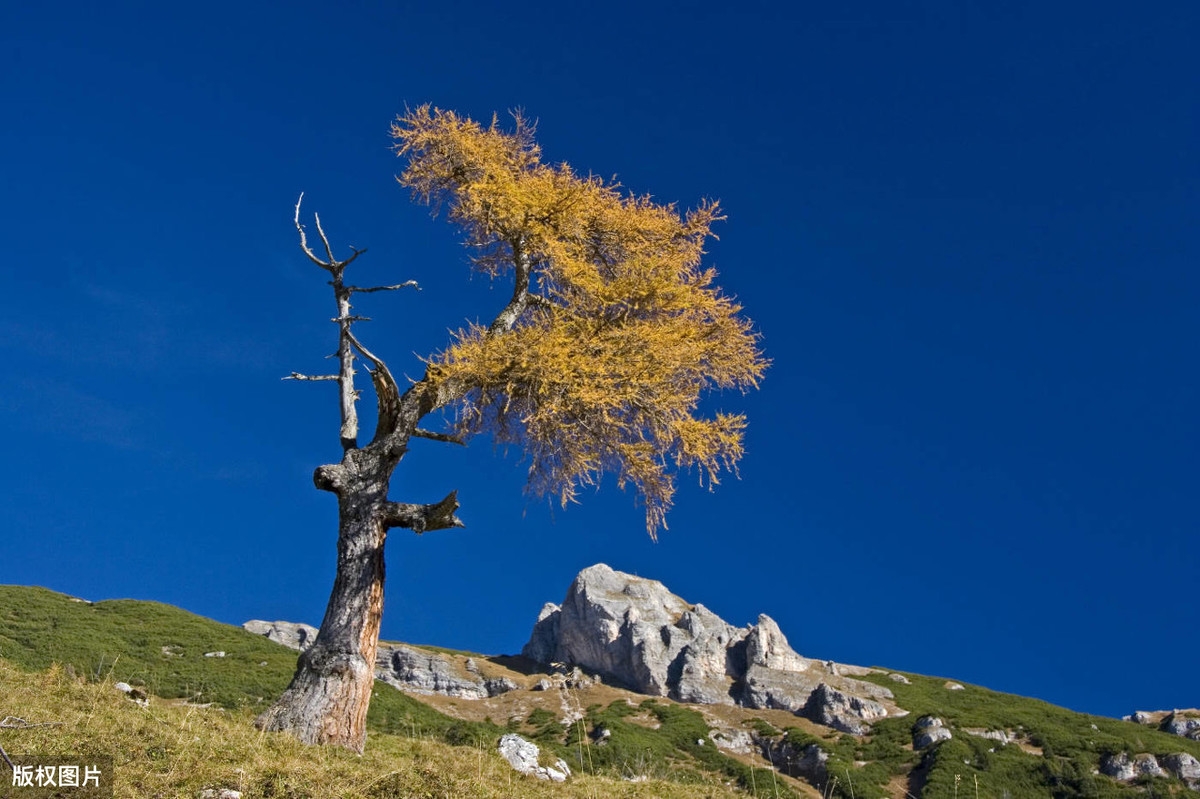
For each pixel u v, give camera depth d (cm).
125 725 866
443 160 1619
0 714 827
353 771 887
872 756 6125
